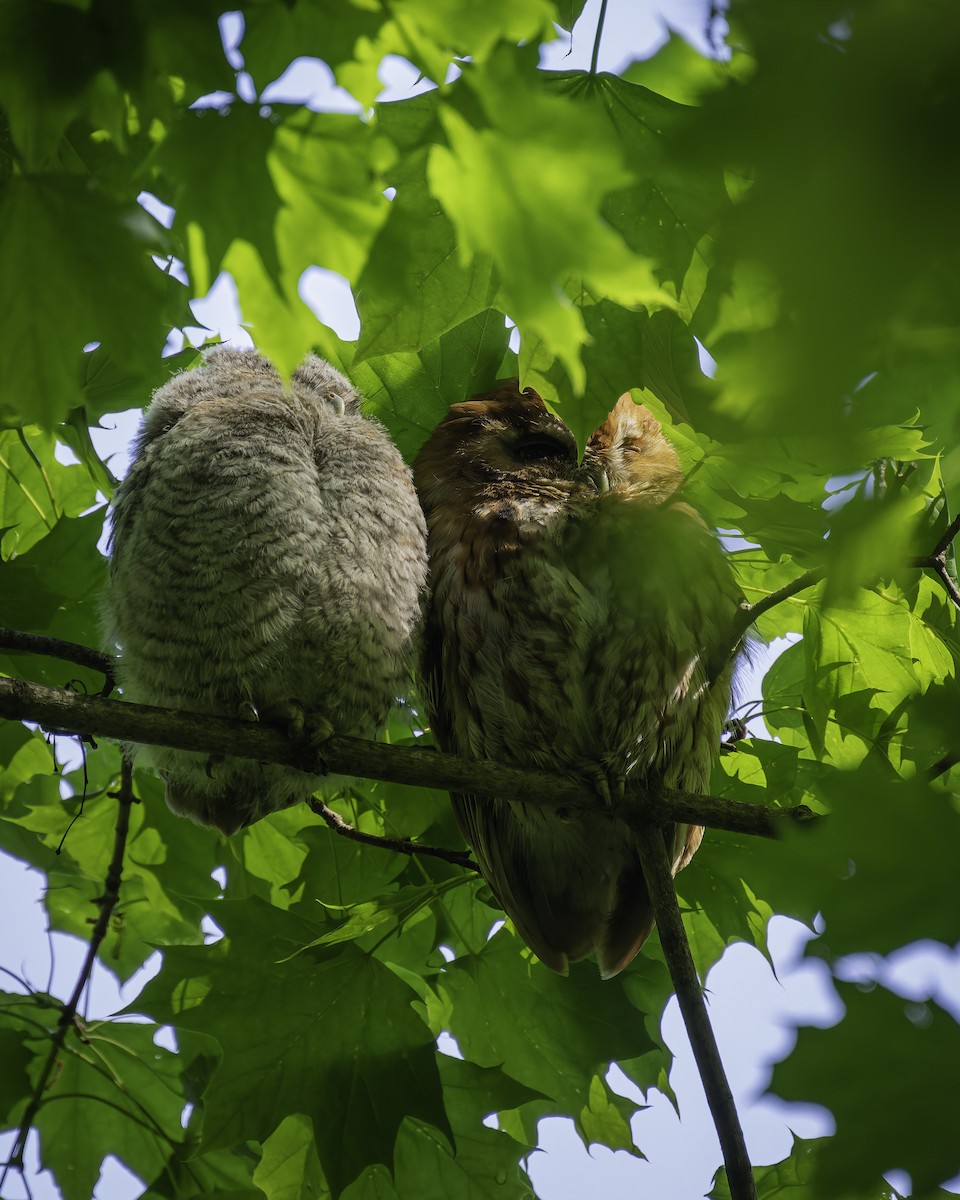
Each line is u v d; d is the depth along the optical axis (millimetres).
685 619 8305
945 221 2256
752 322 2547
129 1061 8867
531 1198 7961
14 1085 8195
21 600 7750
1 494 9219
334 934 7418
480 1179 7957
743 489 6309
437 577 8703
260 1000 7539
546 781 7180
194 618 7070
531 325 3623
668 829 8359
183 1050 9062
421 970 9172
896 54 2262
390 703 7730
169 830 9422
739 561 8555
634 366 5781
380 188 4125
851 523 3395
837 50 2322
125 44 4074
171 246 4344
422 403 9234
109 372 8172
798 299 2375
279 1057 7430
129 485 7422
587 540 8594
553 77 5453
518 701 8594
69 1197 8562
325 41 4094
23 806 9523
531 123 3457
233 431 7277
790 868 3373
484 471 8977
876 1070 3221
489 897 9125
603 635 8453
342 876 8922
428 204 5738
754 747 8484
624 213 5324
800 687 9211
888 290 2328
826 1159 3197
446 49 4098
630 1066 8836
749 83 2400
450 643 8656
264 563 7043
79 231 4230
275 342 4297
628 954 8516
